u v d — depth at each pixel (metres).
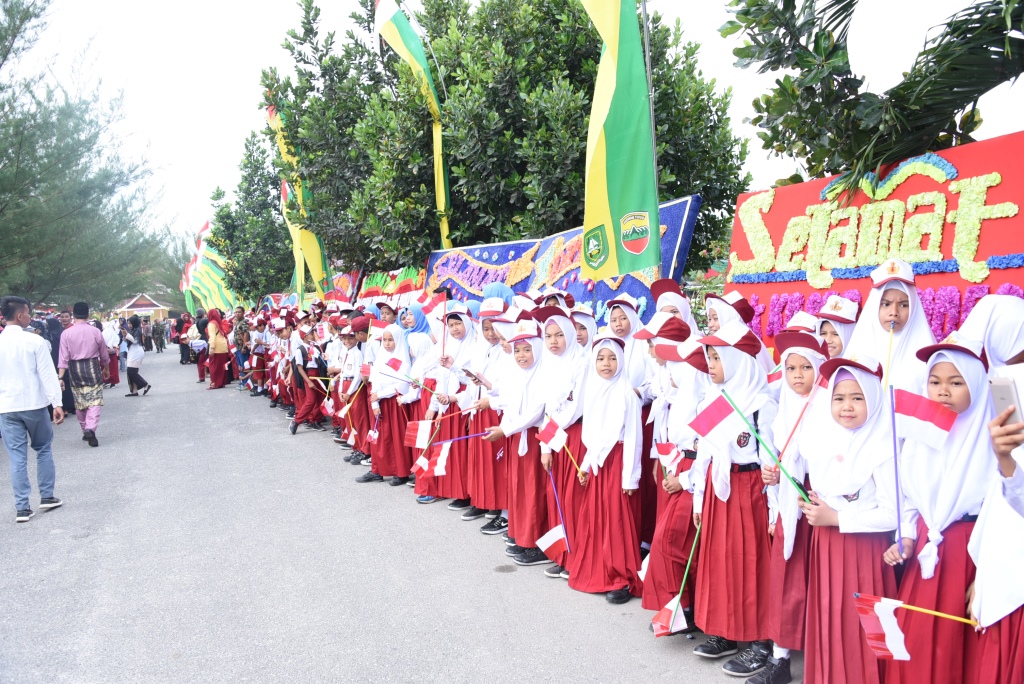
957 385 2.92
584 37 9.27
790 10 5.00
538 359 5.52
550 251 7.98
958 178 4.54
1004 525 2.73
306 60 14.11
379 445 7.99
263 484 8.05
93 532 6.53
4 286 17.67
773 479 3.59
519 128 9.63
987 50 4.52
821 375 3.34
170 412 14.30
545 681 3.76
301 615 4.64
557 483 5.31
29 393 7.00
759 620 3.78
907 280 3.87
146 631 4.49
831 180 5.35
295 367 11.66
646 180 5.61
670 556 4.20
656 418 4.79
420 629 4.39
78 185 18.06
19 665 4.12
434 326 7.61
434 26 11.96
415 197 10.62
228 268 23.62
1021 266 4.18
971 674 2.96
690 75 8.85
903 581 3.17
